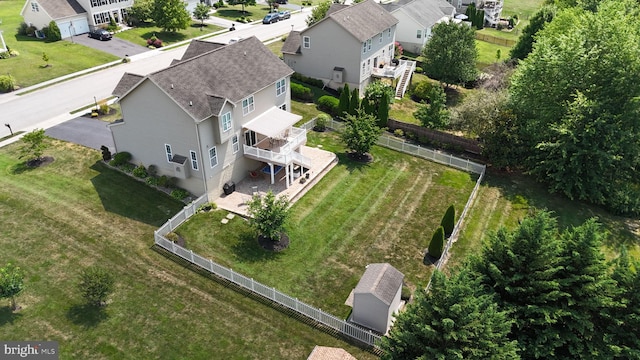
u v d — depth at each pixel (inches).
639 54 1540.4
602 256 960.3
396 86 2484.0
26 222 1314.0
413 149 1875.0
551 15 2684.5
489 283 1002.1
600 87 1589.6
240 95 1491.1
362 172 1733.5
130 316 1074.7
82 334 1024.9
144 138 1481.3
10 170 1529.3
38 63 2391.7
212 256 1270.9
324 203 1542.8
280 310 1127.6
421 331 828.6
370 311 1065.5
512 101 1793.8
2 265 1168.2
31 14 2741.1
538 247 937.5
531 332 970.1
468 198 1624.0
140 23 3129.9
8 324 1029.8
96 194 1446.9
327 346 1044.5
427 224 1477.6
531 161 1742.1
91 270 1109.1
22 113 1911.9
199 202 1435.8
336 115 2118.6
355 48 2202.3
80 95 2094.0
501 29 3966.5
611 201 1630.2
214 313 1102.4
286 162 1530.5
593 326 944.9
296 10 3976.4
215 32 3191.4
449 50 2445.9
